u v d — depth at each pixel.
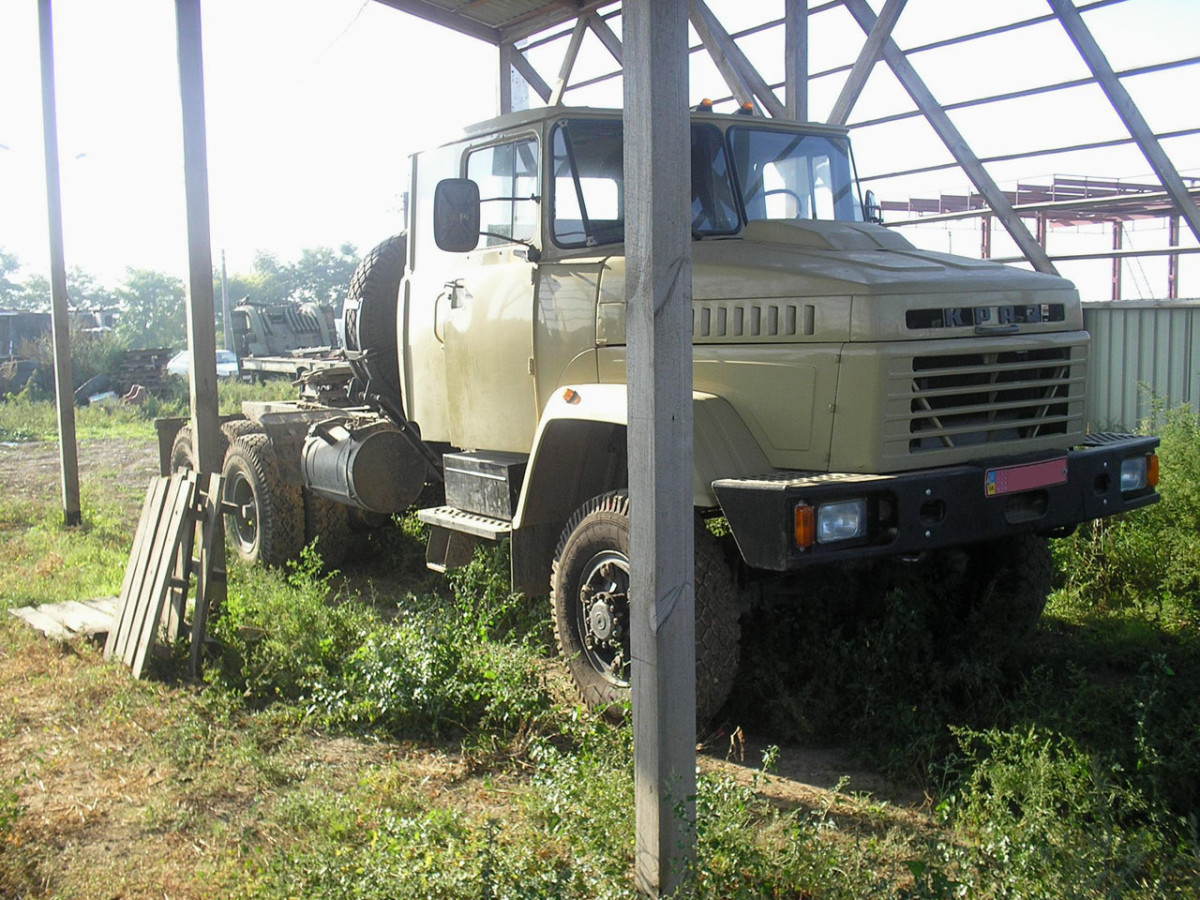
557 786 3.38
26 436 16.97
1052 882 2.69
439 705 4.29
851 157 5.66
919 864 2.71
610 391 4.36
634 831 3.05
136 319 73.06
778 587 4.48
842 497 3.62
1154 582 5.56
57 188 8.77
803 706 4.14
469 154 5.45
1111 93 6.65
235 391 17.81
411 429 6.43
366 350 6.54
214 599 5.33
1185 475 5.79
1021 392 4.14
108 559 7.38
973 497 3.84
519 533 4.89
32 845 3.41
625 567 4.21
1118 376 7.38
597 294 4.68
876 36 7.31
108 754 4.11
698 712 4.05
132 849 3.39
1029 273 4.30
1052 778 3.30
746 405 4.12
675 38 2.70
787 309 3.99
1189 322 6.96
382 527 7.36
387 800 3.61
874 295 3.75
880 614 4.57
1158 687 3.79
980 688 4.12
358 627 5.19
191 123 5.39
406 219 6.06
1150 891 2.79
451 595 6.38
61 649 5.45
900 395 3.76
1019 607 4.82
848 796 3.59
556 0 8.30
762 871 2.87
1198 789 3.34
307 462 6.73
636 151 2.73
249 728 4.34
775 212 5.18
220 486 5.13
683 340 2.78
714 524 4.66
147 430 17.88
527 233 5.08
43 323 31.55
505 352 5.22
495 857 2.98
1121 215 9.47
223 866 3.22
